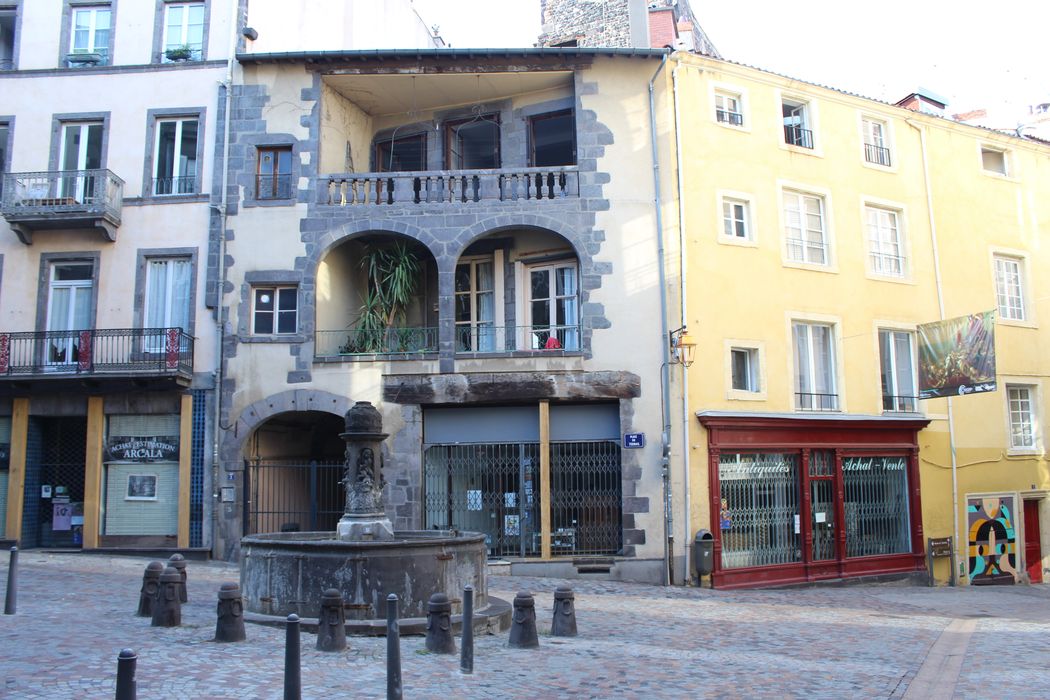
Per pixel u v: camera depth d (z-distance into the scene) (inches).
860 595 718.5
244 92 791.7
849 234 845.2
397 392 743.1
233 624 378.9
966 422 890.7
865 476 821.2
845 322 825.5
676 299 739.4
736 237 778.2
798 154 826.8
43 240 792.3
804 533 767.1
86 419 794.2
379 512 469.4
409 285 791.7
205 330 765.9
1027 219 981.8
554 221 754.2
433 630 375.9
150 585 443.5
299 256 766.5
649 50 759.7
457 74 784.9
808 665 391.5
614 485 732.0
